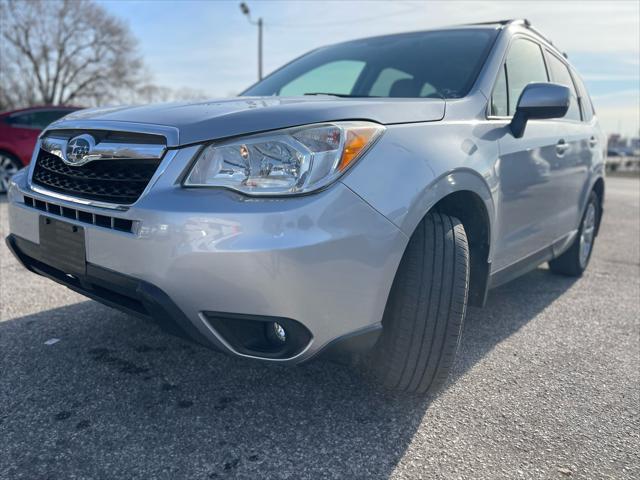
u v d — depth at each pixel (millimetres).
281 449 1896
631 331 3137
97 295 2092
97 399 2176
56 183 2178
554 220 3373
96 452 1840
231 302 1729
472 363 2639
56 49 35656
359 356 2064
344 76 3246
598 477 1793
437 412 2168
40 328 2855
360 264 1788
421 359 2062
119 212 1854
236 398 2223
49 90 36719
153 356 2570
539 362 2674
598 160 4184
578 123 3938
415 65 3027
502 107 2787
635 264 4938
